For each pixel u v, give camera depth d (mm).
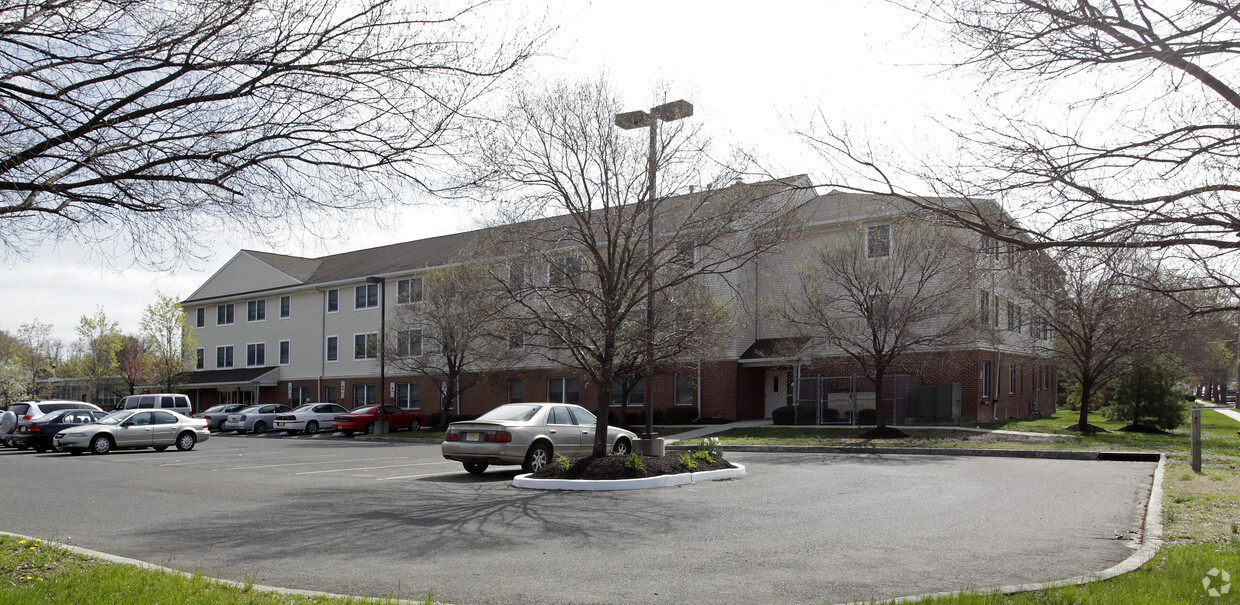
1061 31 6203
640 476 14211
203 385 51031
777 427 30094
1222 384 68500
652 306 16078
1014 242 6820
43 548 7992
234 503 12500
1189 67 6145
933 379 30641
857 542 8742
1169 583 6328
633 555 8164
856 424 30266
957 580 7016
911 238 23938
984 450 20750
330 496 13180
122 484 15648
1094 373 27250
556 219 15883
